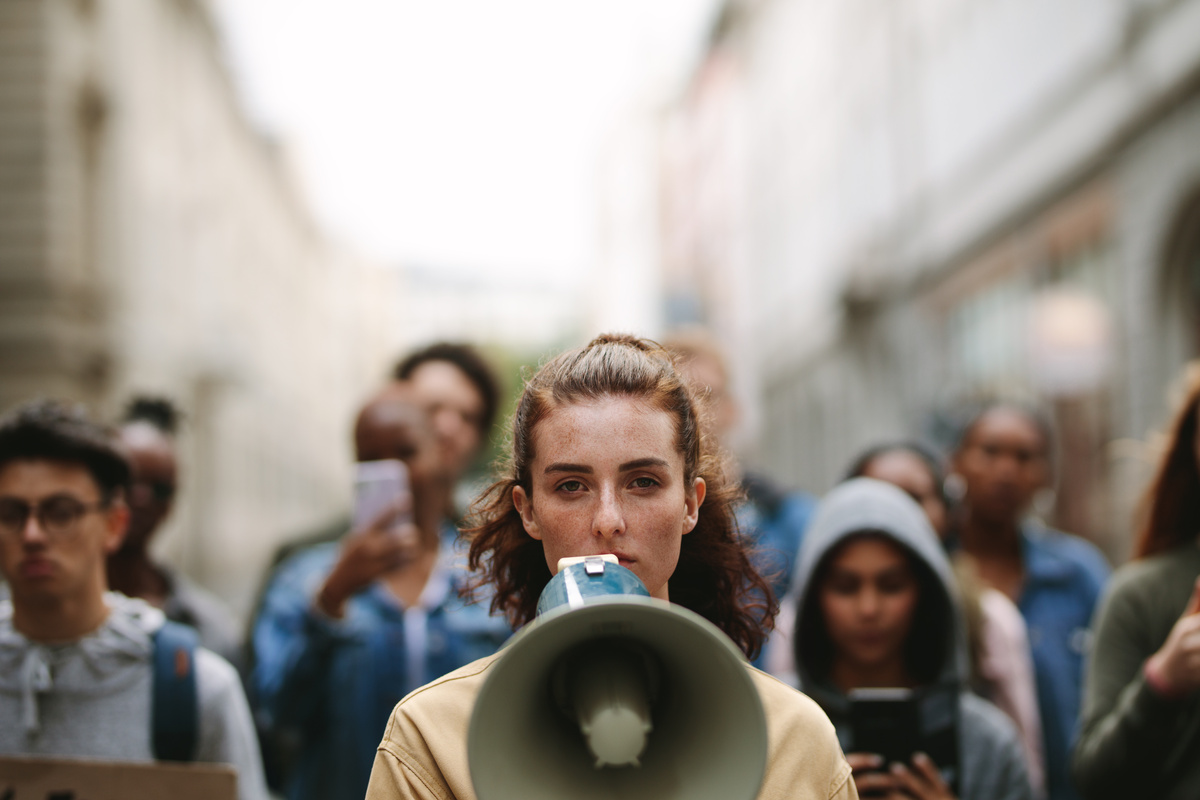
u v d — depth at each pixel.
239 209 36.62
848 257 20.41
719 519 1.82
